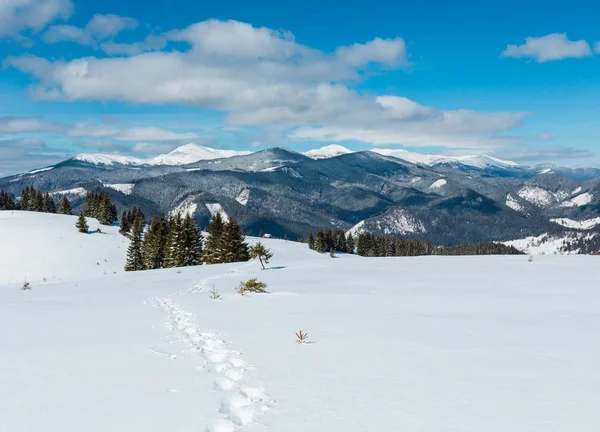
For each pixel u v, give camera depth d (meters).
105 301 19.11
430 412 5.96
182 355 9.46
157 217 85.19
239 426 5.64
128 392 7.04
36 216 104.81
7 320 14.28
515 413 5.86
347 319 13.12
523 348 9.24
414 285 21.98
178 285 25.91
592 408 5.96
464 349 9.29
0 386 7.41
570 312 13.45
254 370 8.13
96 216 127.19
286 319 13.40
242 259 68.69
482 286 20.81
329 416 5.91
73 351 9.84
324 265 40.31
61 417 6.04
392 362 8.45
